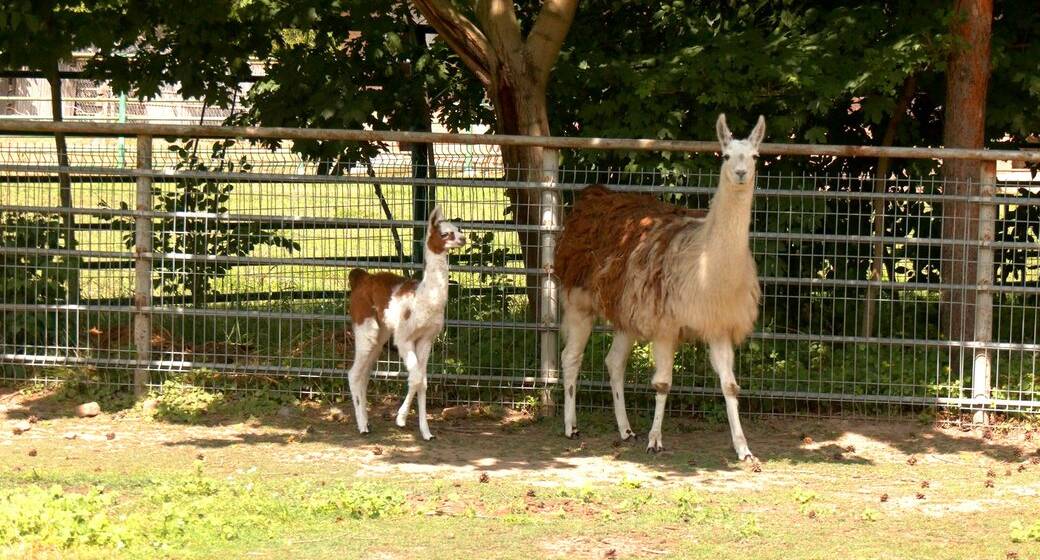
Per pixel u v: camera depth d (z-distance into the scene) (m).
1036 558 5.12
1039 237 8.78
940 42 8.37
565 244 7.71
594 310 7.63
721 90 8.43
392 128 10.14
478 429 7.94
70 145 18.52
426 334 7.55
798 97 8.62
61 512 5.22
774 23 9.72
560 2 8.46
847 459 7.19
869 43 8.82
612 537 5.41
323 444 7.40
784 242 8.95
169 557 4.89
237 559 4.93
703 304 6.72
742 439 7.14
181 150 9.91
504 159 8.62
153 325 9.36
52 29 9.42
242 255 8.89
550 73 9.32
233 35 9.93
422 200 9.38
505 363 8.66
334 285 9.73
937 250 9.59
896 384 8.12
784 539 5.42
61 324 9.07
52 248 8.91
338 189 9.95
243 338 9.30
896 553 5.20
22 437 7.48
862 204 9.57
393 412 8.30
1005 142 9.68
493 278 8.59
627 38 9.86
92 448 7.21
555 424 8.09
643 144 7.82
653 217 7.23
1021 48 9.13
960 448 7.48
